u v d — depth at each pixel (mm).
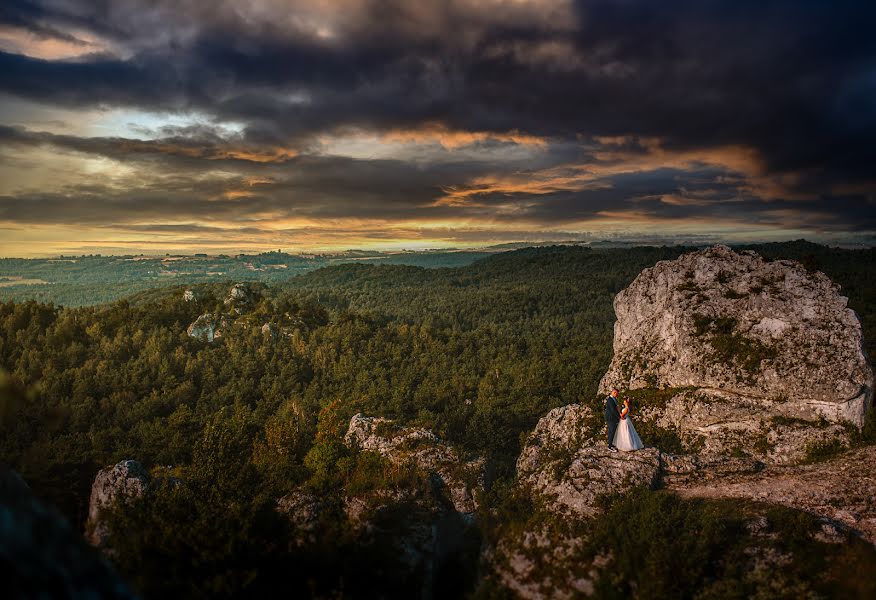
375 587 15297
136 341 105375
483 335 142250
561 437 25500
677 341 23781
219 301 135000
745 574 12453
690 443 20688
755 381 20750
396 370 105500
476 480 23031
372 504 20141
